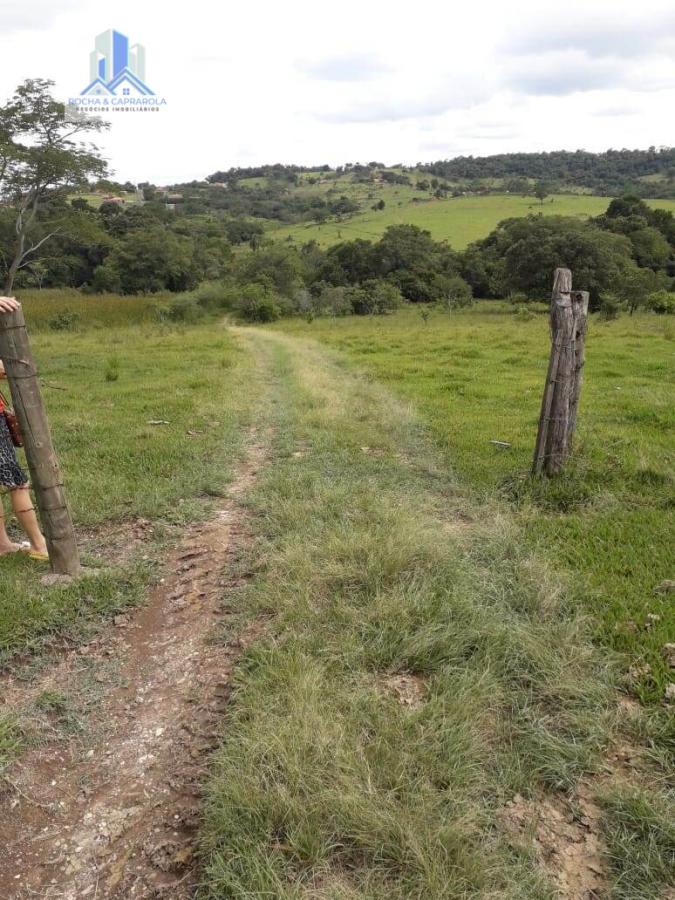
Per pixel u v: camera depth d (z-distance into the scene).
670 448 6.80
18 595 3.71
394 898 1.96
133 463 6.39
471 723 2.63
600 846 2.18
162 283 55.06
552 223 43.47
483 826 2.22
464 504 5.32
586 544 4.37
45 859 2.19
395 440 7.43
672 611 3.43
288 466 6.40
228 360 14.73
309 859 2.08
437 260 56.69
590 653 3.10
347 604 3.53
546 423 5.50
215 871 2.04
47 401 9.98
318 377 12.12
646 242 52.16
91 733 2.75
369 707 2.73
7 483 4.09
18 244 26.08
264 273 51.50
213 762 2.51
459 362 14.27
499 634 3.20
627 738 2.65
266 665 3.01
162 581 4.06
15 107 22.97
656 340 17.34
